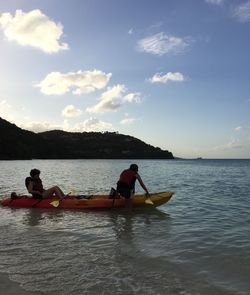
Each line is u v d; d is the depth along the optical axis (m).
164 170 24.56
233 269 2.58
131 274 2.48
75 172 19.39
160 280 2.36
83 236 3.69
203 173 19.77
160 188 9.89
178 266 2.65
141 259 2.83
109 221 4.65
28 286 2.27
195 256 2.92
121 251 3.07
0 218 4.84
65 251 3.08
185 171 22.73
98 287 2.24
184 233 3.85
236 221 4.64
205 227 4.22
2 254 2.99
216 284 2.29
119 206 5.57
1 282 2.33
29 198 5.89
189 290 2.19
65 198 5.84
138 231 3.97
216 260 2.80
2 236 3.68
